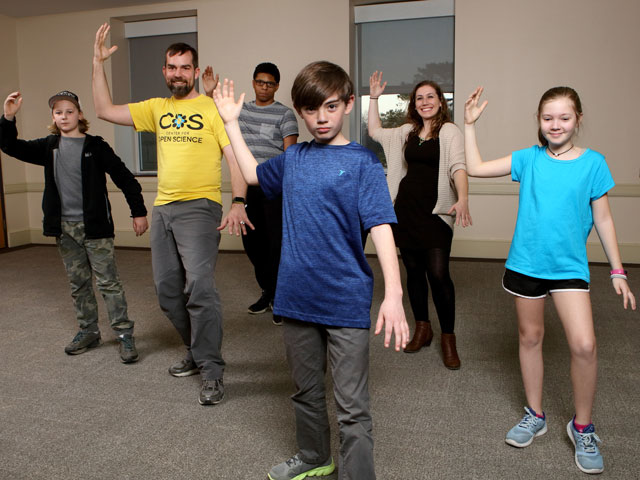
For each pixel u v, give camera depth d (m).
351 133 6.34
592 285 4.67
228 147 2.51
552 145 1.93
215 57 6.36
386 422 2.27
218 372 2.47
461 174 2.78
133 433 2.18
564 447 2.06
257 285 4.81
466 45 5.72
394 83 6.22
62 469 1.93
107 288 2.93
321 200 1.56
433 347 3.17
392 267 1.49
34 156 2.91
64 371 2.83
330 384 2.63
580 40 5.47
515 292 2.02
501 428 2.21
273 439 2.12
